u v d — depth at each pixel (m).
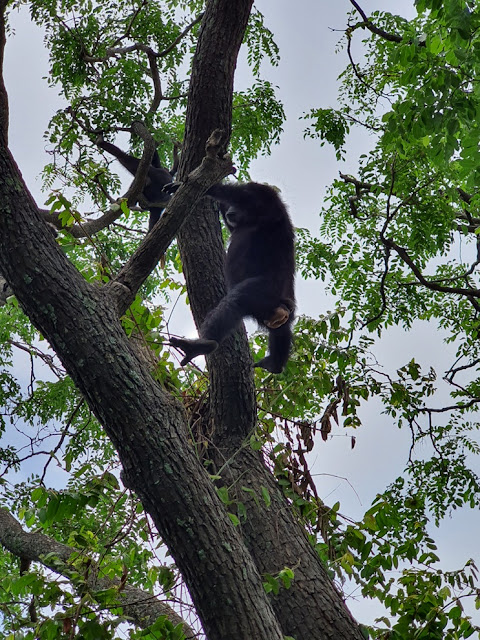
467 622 5.64
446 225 9.04
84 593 5.15
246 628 4.45
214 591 4.49
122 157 9.47
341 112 10.10
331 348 8.39
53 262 4.69
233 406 6.98
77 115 9.07
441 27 6.40
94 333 4.62
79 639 4.93
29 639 5.07
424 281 8.58
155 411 4.64
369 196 9.70
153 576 5.92
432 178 8.80
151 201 8.97
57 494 5.22
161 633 5.32
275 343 7.73
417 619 5.78
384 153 8.64
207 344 6.38
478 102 6.51
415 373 8.45
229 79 6.76
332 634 5.84
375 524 6.45
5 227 4.62
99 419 4.70
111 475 5.64
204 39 6.75
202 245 7.29
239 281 7.73
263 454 7.16
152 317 6.31
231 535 4.66
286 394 7.88
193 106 6.75
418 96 6.39
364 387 7.95
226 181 8.11
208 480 4.75
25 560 6.93
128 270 5.23
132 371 4.64
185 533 4.52
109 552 6.15
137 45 9.30
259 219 7.81
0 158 4.71
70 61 9.45
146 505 4.64
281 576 5.26
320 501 6.93
